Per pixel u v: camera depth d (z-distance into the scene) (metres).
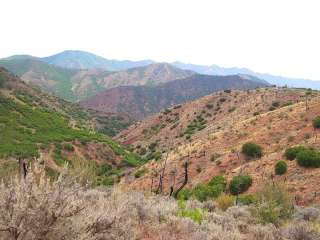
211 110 122.44
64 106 170.38
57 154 67.81
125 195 8.00
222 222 9.91
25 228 3.78
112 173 73.50
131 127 157.38
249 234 9.10
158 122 140.62
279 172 36.88
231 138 57.34
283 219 13.60
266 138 51.84
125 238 5.08
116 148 91.44
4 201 3.82
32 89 134.62
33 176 4.10
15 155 54.78
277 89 107.50
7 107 86.38
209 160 51.41
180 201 13.08
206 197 30.39
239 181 35.59
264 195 15.65
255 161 42.53
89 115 198.88
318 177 33.16
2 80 109.88
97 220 4.54
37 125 82.62
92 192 8.78
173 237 6.61
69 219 4.07
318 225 10.82
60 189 4.08
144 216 7.85
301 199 30.38
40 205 3.85
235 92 126.88
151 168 57.53
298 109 58.12
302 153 37.19
